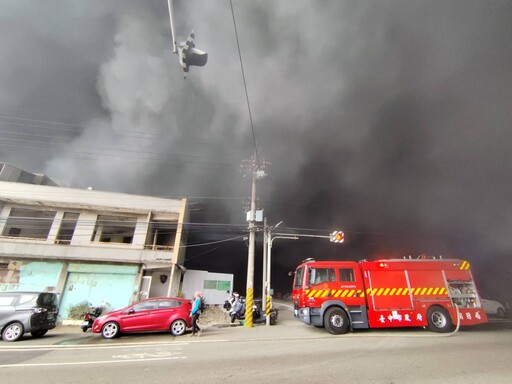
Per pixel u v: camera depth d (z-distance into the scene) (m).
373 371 5.72
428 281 11.63
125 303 18.36
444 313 11.14
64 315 17.39
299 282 12.59
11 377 5.57
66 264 18.50
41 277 17.98
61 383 5.16
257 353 7.66
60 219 19.78
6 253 17.88
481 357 6.80
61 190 20.38
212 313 19.89
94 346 9.18
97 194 20.80
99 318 11.18
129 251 19.56
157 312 11.59
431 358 6.74
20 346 9.39
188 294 24.11
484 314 11.30
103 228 21.14
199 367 6.21
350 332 11.20
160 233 22.31
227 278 25.38
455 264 12.04
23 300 11.10
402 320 11.08
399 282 11.59
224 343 9.45
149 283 19.30
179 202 22.08
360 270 11.94
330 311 11.12
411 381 5.06
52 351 8.37
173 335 11.40
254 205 16.25
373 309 11.21
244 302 17.34
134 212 20.91
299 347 8.46
